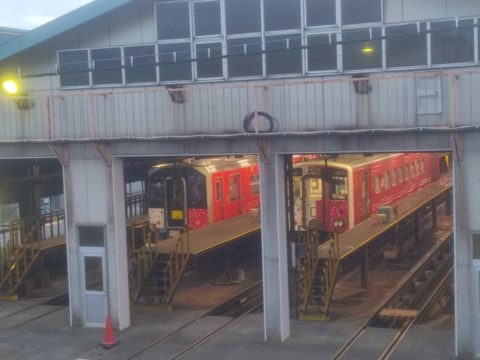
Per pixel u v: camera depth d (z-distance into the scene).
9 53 15.37
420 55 13.06
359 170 23.17
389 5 13.30
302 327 14.64
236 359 12.70
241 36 14.26
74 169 14.98
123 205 15.01
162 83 14.77
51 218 22.05
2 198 19.44
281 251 13.68
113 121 14.85
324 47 13.66
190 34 14.59
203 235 20.28
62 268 21.88
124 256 14.99
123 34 15.05
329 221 22.55
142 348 13.55
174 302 17.58
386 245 23.17
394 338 13.59
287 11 13.95
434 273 20.55
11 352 13.56
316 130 13.42
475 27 12.20
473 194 12.27
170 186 24.03
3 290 18.17
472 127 12.10
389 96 13.03
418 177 32.31
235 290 19.02
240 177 26.12
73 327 15.14
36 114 15.52
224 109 14.05
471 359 12.27
